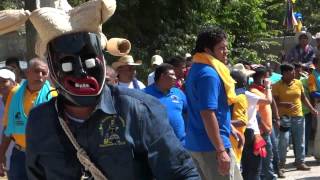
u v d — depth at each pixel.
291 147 11.62
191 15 13.26
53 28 2.20
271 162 7.74
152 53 12.72
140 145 2.22
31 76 4.95
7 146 5.44
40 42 2.28
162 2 12.75
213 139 4.33
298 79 10.00
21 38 10.55
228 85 4.43
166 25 12.90
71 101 2.20
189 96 4.56
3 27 2.23
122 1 12.25
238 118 5.81
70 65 2.19
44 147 2.28
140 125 2.22
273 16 20.78
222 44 4.51
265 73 7.81
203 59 4.46
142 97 2.28
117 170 2.22
